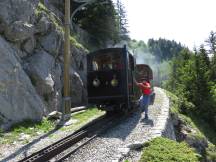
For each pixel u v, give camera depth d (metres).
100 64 18.42
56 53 22.53
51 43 22.08
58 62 22.78
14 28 18.39
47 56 21.08
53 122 17.20
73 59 26.88
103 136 13.33
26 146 12.09
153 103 24.86
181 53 67.25
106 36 47.34
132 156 10.48
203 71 40.69
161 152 10.27
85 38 42.06
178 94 43.31
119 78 17.98
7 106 15.32
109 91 18.12
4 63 16.14
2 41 17.16
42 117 17.28
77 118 18.66
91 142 12.27
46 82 19.28
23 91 16.58
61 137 13.66
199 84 39.66
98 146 11.64
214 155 22.48
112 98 18.03
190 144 21.81
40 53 20.66
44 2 32.06
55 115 17.72
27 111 16.39
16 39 18.56
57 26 23.89
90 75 18.56
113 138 12.89
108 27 46.91
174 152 10.33
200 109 37.72
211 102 38.31
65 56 18.34
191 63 43.38
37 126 15.73
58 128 15.81
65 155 10.16
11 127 14.83
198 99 38.75
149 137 12.51
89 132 14.05
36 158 9.45
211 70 53.66
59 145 11.12
